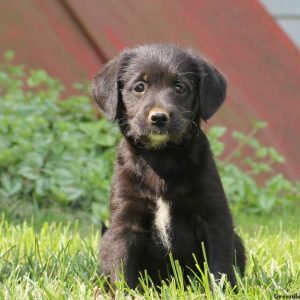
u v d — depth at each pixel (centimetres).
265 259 575
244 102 1030
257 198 907
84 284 488
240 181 916
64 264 537
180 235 528
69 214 829
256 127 959
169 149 530
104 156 898
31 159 867
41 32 1020
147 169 532
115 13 1030
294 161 1025
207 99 557
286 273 514
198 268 487
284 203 927
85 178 866
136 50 576
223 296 444
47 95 964
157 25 1040
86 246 584
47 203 854
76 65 1020
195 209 524
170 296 459
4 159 861
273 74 1059
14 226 695
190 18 1052
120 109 568
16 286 473
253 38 1068
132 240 528
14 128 895
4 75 939
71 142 898
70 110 967
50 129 936
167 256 530
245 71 1048
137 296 473
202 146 539
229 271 512
